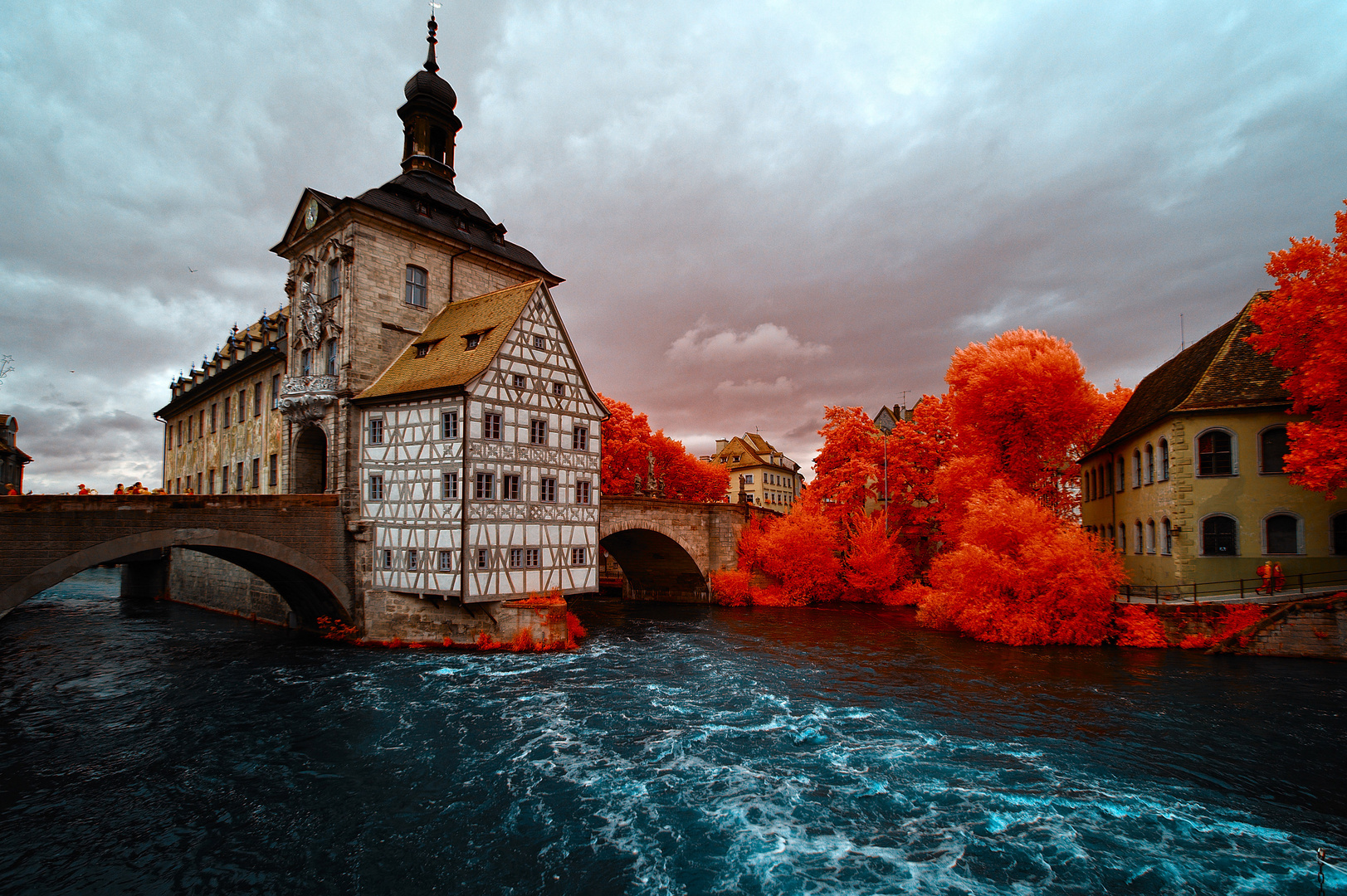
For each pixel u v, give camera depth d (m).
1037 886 9.52
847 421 43.72
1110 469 33.94
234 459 37.97
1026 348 33.12
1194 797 12.19
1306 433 19.50
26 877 9.94
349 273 27.19
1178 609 23.73
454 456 23.61
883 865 10.11
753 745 15.10
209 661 23.11
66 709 17.97
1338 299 19.50
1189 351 30.62
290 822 11.65
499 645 24.25
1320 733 15.09
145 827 11.50
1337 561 22.80
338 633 25.81
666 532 37.00
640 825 11.42
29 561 18.16
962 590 28.39
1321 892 9.21
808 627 31.33
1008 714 17.00
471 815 11.88
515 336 25.08
